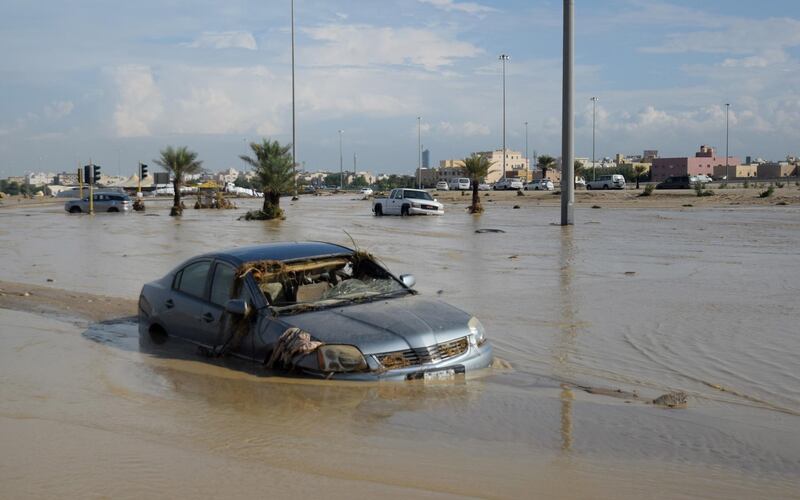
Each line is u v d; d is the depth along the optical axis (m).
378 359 6.63
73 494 4.23
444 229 28.33
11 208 58.72
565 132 28.91
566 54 28.59
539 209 45.94
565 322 9.62
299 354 6.89
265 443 5.12
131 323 9.83
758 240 21.64
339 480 4.43
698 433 5.34
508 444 5.10
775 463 4.75
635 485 4.37
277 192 37.62
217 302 8.09
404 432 5.36
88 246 21.33
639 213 38.88
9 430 5.41
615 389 6.56
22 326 9.55
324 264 8.19
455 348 7.02
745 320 9.63
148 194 93.44
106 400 6.25
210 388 6.61
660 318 9.84
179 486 4.33
